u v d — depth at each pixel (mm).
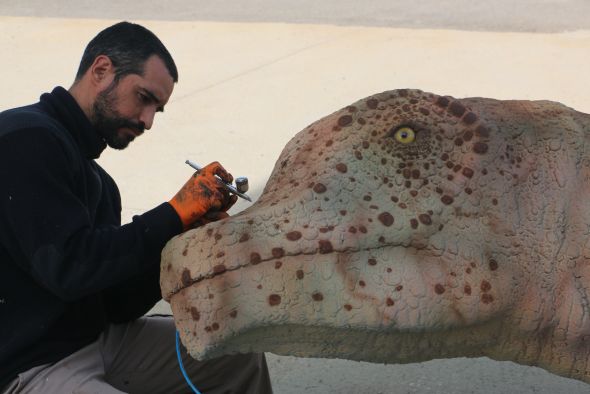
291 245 1613
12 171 1872
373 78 6086
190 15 7953
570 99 5543
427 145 1729
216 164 2025
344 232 1628
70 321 2057
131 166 4793
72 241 1860
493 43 6758
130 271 1891
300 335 1653
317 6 8133
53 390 1984
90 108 2057
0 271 1961
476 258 1654
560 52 6484
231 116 5492
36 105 2059
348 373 2922
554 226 1700
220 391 2281
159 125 5379
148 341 2268
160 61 2039
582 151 1768
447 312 1622
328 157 1736
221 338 1613
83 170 2055
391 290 1604
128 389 2266
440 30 7188
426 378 2861
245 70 6383
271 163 4758
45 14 8125
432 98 1779
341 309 1591
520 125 1775
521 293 1673
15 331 1983
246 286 1610
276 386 2865
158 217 1899
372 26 7391
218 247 1633
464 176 1701
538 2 7992
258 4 8273
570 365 1761
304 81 6082
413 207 1669
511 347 1755
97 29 7582
